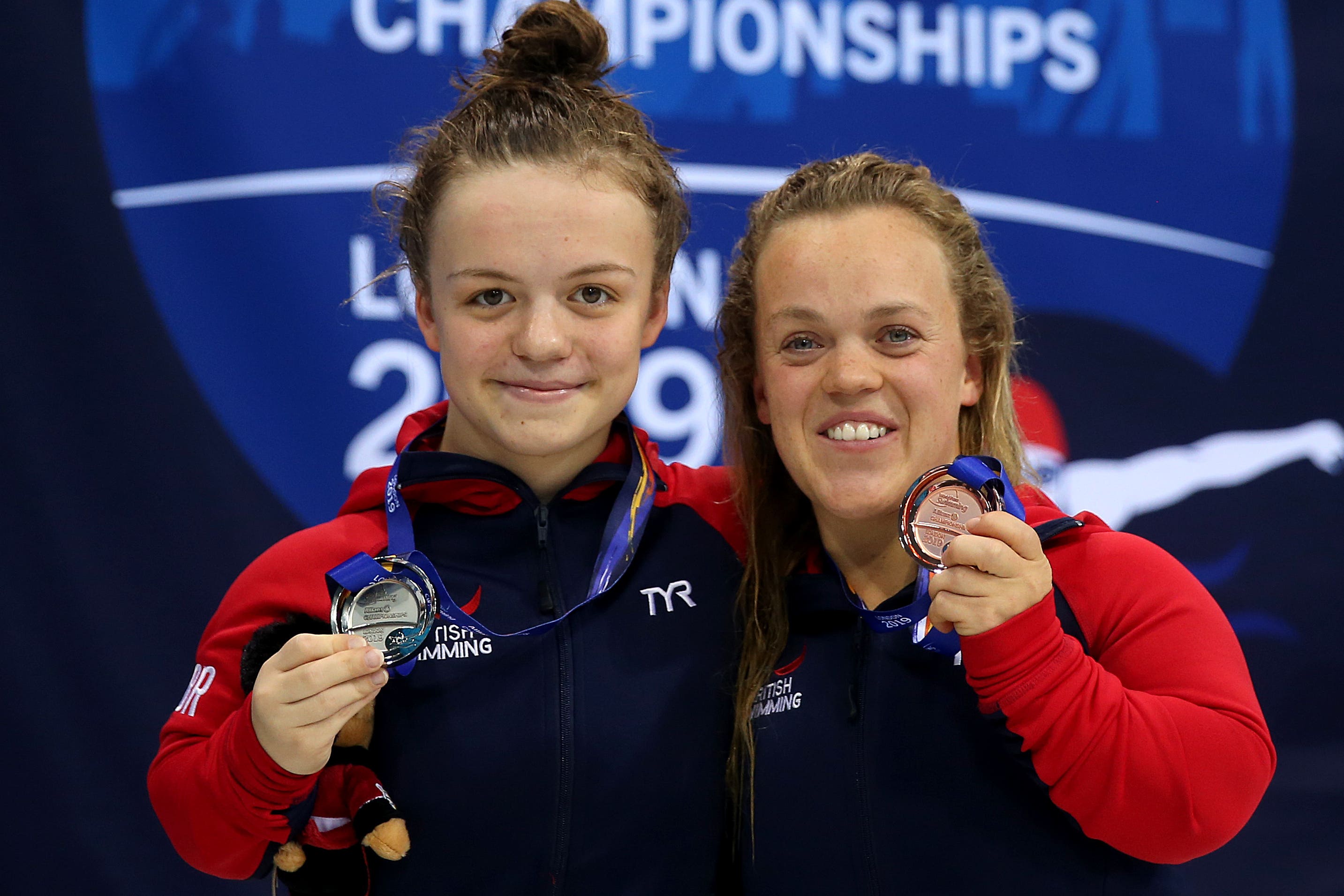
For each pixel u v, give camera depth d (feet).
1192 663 13.26
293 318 27.45
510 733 14.57
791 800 14.75
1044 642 12.47
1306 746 29.55
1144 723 12.52
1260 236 30.50
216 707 14.55
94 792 26.05
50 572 26.13
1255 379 30.37
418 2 28.14
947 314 15.02
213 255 27.17
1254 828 28.94
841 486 14.78
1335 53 30.58
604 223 14.28
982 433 16.30
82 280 26.53
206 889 26.48
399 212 16.90
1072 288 30.14
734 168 29.17
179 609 26.68
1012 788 13.98
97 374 26.55
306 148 27.58
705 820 15.10
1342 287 30.35
